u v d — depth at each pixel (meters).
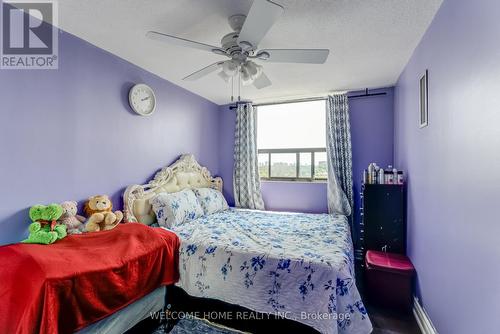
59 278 1.27
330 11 1.67
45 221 1.69
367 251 2.58
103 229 2.04
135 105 2.52
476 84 1.16
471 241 1.21
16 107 1.64
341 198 3.29
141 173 2.64
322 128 3.64
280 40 2.04
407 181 2.49
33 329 1.14
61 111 1.90
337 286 1.58
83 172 2.06
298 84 3.12
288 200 3.73
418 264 2.08
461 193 1.32
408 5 1.60
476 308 1.17
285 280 1.70
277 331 1.75
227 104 4.10
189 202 2.88
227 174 4.11
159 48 2.21
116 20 1.79
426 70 1.87
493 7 1.01
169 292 2.05
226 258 1.89
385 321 2.02
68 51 1.95
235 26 1.76
